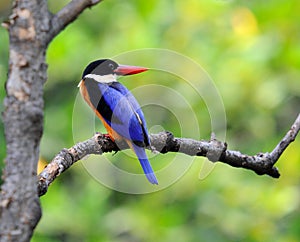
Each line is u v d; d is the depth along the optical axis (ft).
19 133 9.54
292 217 39.04
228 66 39.45
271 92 39.01
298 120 17.85
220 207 39.37
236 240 39.22
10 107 9.55
